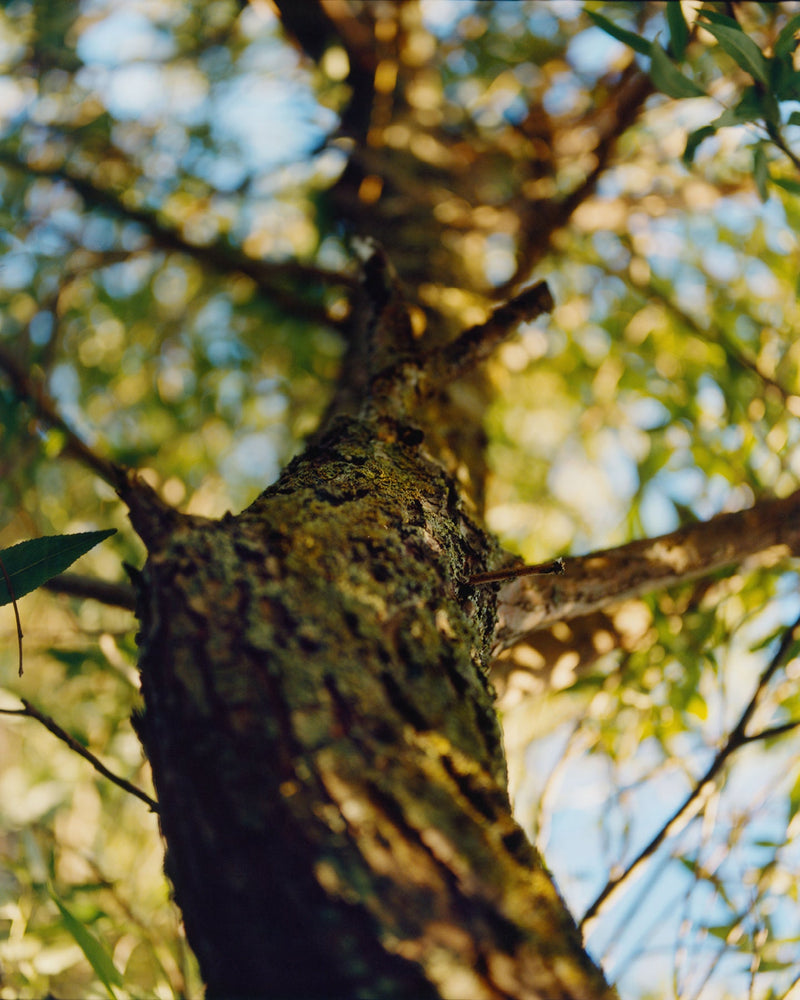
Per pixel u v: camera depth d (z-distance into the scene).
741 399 1.41
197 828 0.88
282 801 0.87
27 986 1.17
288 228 1.96
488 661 1.00
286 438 1.88
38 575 1.00
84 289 1.87
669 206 1.71
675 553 1.14
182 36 2.02
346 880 0.86
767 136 1.11
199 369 1.90
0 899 1.21
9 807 1.45
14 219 1.57
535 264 1.63
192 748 0.88
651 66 1.07
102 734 1.39
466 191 1.70
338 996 0.85
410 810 0.87
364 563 0.93
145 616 0.91
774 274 1.53
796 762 1.23
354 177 1.74
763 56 1.05
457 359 1.13
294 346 1.88
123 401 1.88
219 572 0.91
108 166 1.85
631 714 1.28
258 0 1.73
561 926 0.87
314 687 0.89
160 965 1.17
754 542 1.16
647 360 1.66
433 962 0.85
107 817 1.40
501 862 0.88
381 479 1.00
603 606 1.14
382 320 1.14
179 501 1.64
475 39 1.94
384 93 1.72
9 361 1.42
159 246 1.68
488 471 1.28
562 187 1.78
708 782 1.15
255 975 0.87
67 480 1.74
